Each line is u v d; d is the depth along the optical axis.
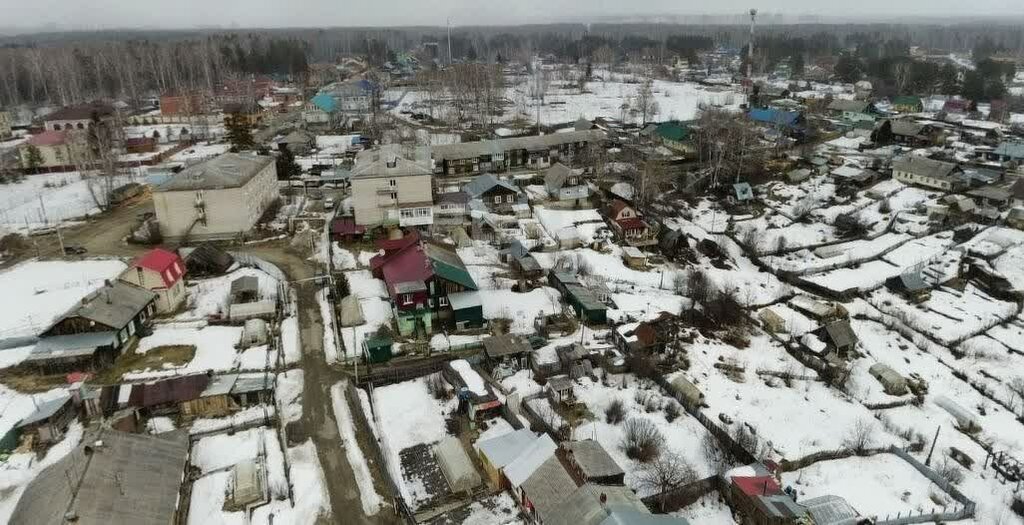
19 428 40.47
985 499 42.59
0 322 55.16
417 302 55.28
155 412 44.03
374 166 77.56
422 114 151.25
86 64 187.12
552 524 34.03
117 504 32.91
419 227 76.62
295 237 75.88
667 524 33.31
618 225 80.62
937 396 54.78
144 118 141.75
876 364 57.28
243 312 56.47
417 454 41.97
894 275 76.69
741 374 54.84
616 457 42.47
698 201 97.62
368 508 37.31
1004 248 82.06
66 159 100.25
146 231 74.94
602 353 54.22
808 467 44.03
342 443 42.59
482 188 87.19
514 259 69.38
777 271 76.81
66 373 48.12
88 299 52.25
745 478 39.25
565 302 62.69
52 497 32.81
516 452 39.56
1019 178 97.25
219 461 40.31
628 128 140.62
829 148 122.19
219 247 72.81
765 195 99.94
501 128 139.25
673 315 61.88
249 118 138.75
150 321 56.16
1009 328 66.88
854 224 88.06
